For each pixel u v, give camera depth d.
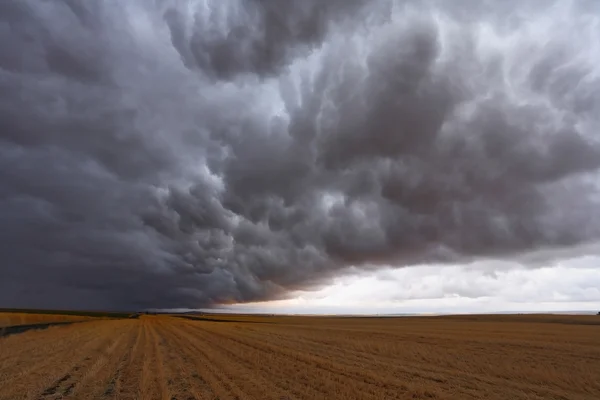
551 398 13.26
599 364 20.56
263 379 15.70
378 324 74.31
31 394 13.05
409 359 22.36
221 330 49.72
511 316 114.88
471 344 30.95
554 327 59.00
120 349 26.09
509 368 18.69
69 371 17.31
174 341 32.66
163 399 12.38
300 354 23.81
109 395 13.04
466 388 14.62
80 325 59.75
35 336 36.72
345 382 15.24
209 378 15.77
